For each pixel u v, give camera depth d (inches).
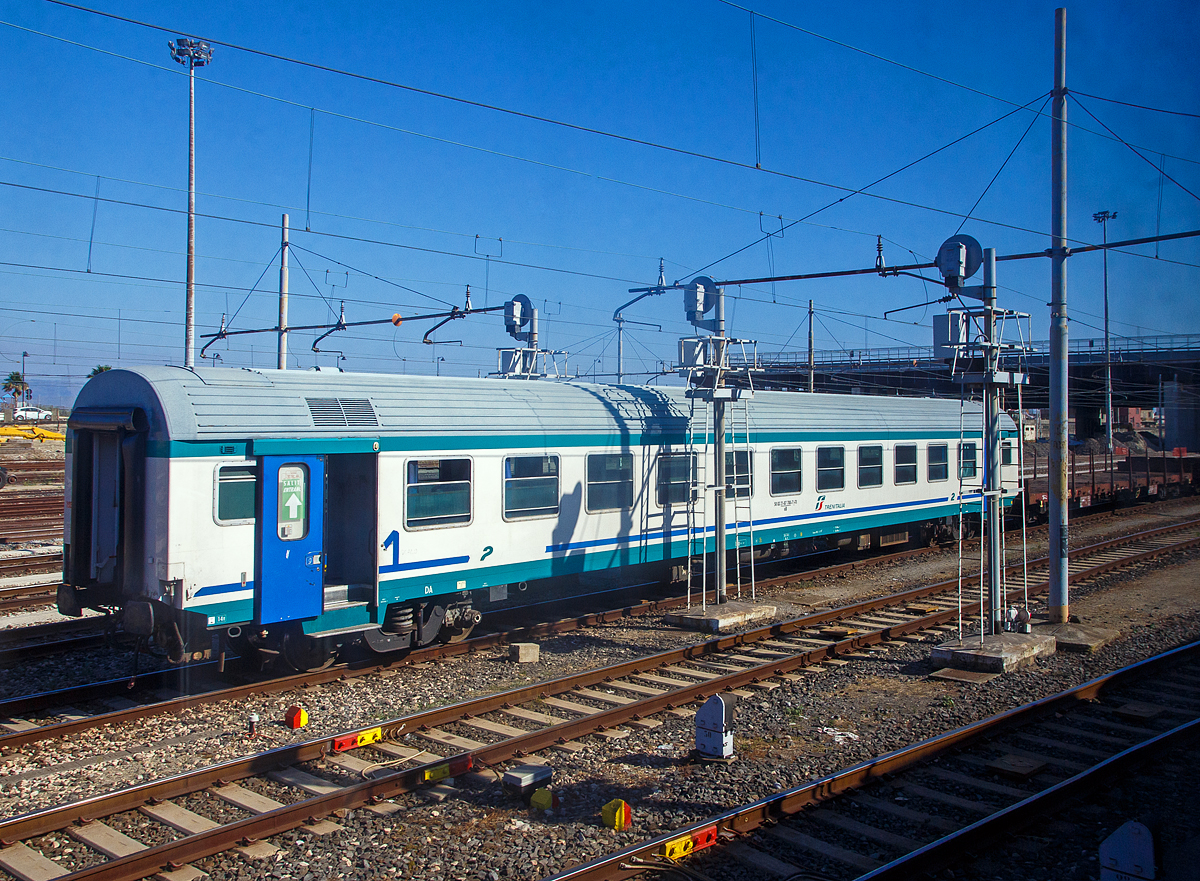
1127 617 515.8
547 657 432.5
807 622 499.2
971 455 856.9
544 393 518.3
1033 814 246.2
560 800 259.3
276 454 380.5
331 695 368.2
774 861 223.6
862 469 720.3
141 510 366.3
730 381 640.4
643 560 555.2
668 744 308.8
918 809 254.5
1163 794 265.7
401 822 245.6
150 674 385.1
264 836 235.3
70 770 285.7
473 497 457.4
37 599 561.6
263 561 375.6
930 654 424.2
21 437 2018.9
